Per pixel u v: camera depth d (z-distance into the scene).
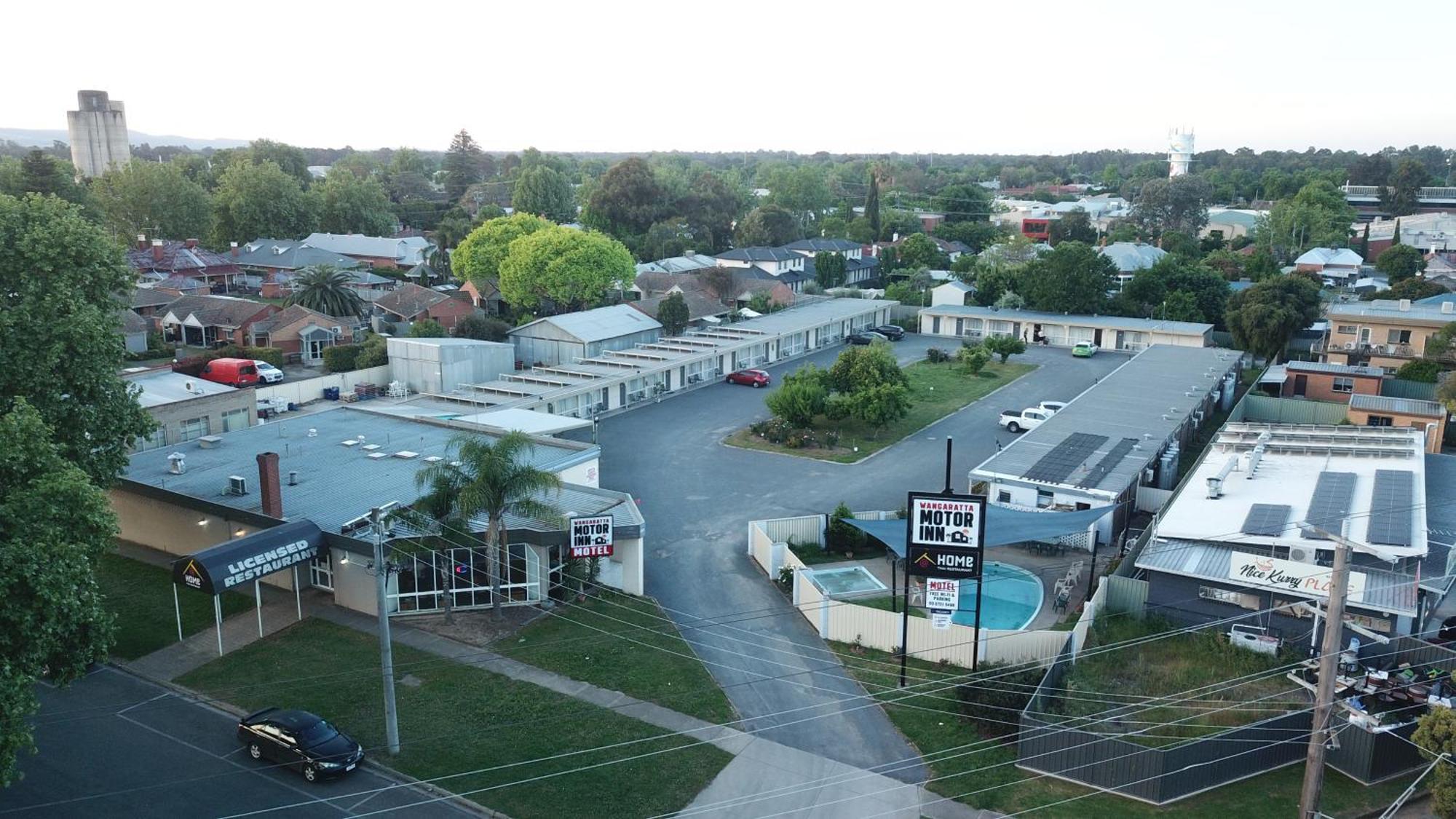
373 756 28.05
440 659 33.62
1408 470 43.41
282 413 68.44
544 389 66.44
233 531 39.88
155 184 141.25
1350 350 77.00
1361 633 32.41
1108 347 96.19
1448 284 109.81
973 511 30.84
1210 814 25.44
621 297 108.44
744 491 52.75
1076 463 48.69
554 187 170.62
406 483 42.62
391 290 109.44
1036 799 26.22
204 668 32.97
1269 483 42.62
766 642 35.66
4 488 25.28
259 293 122.88
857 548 44.69
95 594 25.91
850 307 104.50
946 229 169.75
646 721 30.08
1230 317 84.75
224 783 26.67
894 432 65.12
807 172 191.88
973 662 31.92
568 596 38.50
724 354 81.62
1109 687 30.59
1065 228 165.38
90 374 35.06
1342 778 27.14
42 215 36.47
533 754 28.23
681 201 165.88
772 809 25.92
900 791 26.70
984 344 86.50
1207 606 35.19
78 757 27.78
